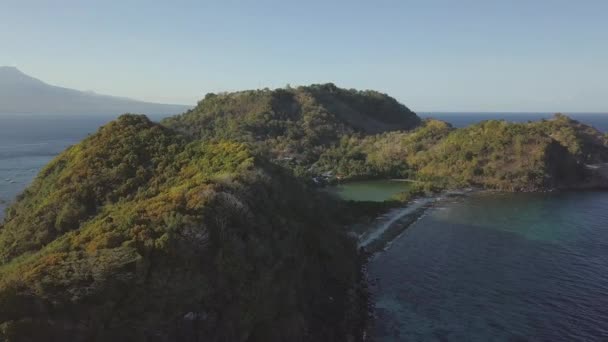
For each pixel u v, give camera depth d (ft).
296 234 147.84
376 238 235.61
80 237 106.52
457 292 167.63
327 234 176.65
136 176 159.43
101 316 86.69
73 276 87.30
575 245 218.59
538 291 165.58
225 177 140.05
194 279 100.58
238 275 110.73
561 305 153.99
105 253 93.30
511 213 289.74
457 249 216.74
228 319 105.50
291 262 136.05
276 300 120.78
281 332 117.50
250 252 117.70
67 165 177.27
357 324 143.43
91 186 154.10
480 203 321.73
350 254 187.73
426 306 157.07
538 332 137.39
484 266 192.75
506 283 173.88
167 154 177.06
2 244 146.00
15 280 86.48
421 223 267.18
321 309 141.90
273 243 130.00
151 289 93.61
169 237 100.53
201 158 173.17
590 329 138.00
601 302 155.33
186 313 97.71
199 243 105.60
